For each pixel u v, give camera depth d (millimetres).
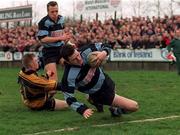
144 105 16547
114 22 50812
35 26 58562
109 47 12242
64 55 11727
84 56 12109
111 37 48750
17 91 23109
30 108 16016
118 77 32062
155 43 46250
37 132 12055
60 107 15844
